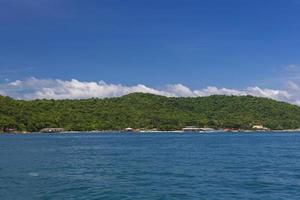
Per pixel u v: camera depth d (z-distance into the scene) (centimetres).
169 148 12494
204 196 3975
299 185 4606
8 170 6319
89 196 3972
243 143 15788
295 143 15575
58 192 4184
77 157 9000
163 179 5131
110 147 13325
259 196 3972
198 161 7731
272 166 6681
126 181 4959
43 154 10094
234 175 5512
